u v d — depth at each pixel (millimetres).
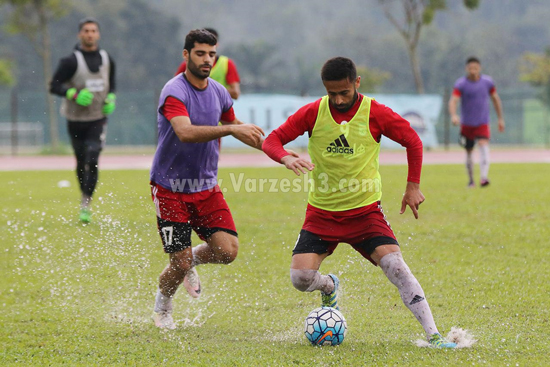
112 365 14289
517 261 23000
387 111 16297
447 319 17125
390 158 78750
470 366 13688
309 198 16953
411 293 15539
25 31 103875
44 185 49531
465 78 43656
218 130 16516
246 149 98062
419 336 16078
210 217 17828
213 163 17812
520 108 124375
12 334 16594
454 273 21609
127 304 19344
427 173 56094
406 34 112562
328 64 15781
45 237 27859
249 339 16156
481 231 28094
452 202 36719
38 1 101375
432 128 94250
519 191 41438
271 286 20906
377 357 14414
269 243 26812
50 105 104000
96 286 21000
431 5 109312
